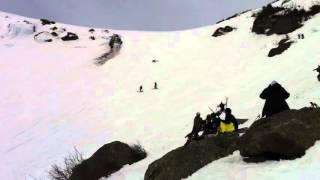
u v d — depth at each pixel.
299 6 51.53
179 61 55.62
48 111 42.09
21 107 44.34
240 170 8.33
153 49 64.50
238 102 31.02
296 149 8.19
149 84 47.50
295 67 35.16
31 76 56.25
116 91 46.44
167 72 51.34
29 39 77.19
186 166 9.52
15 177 25.64
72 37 75.44
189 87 43.03
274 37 50.75
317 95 19.39
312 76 27.78
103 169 13.55
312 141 8.45
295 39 44.44
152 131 30.25
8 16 94.06
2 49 71.69
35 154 29.77
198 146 9.93
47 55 66.62
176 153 9.94
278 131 8.43
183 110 35.12
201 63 51.69
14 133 36.34
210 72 46.59
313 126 8.80
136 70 54.34
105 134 32.38
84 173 13.68
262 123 9.58
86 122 37.03
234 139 10.22
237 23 64.06
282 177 7.38
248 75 40.53
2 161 29.27
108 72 54.97
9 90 50.84
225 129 11.68
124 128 33.22
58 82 52.69
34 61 63.66
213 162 9.50
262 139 8.59
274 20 52.59
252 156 8.81
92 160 13.86
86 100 44.41
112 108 40.50
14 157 29.83
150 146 22.12
